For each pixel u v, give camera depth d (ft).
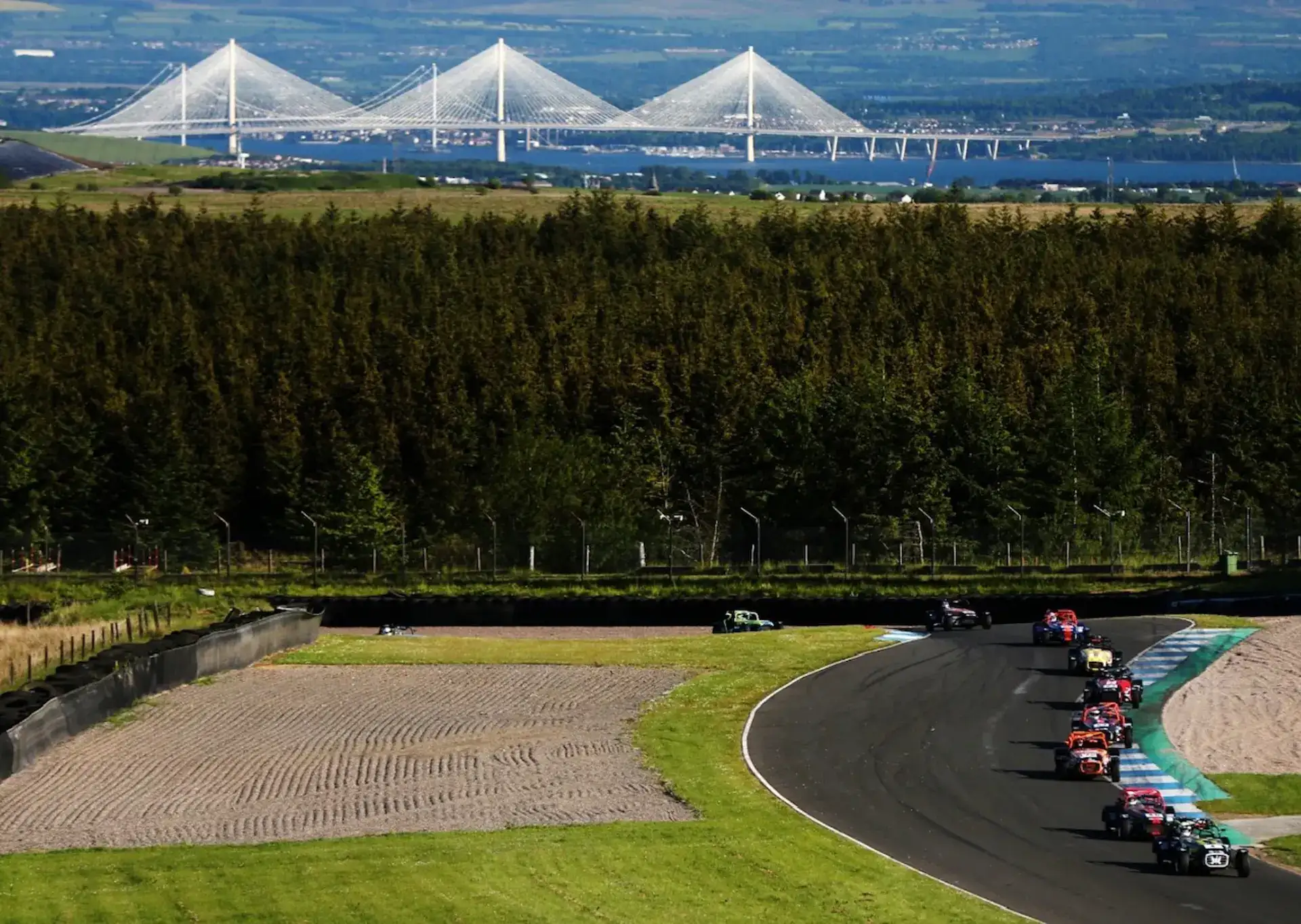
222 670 326.03
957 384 481.87
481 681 316.19
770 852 199.31
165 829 218.79
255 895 185.26
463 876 190.29
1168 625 349.41
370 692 307.37
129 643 334.65
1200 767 245.86
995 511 459.73
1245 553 415.64
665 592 422.00
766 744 259.60
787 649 338.13
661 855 198.08
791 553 442.50
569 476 466.29
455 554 460.14
